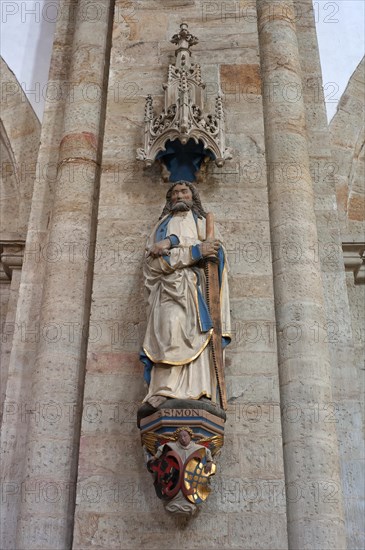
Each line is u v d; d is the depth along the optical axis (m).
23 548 6.49
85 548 6.24
